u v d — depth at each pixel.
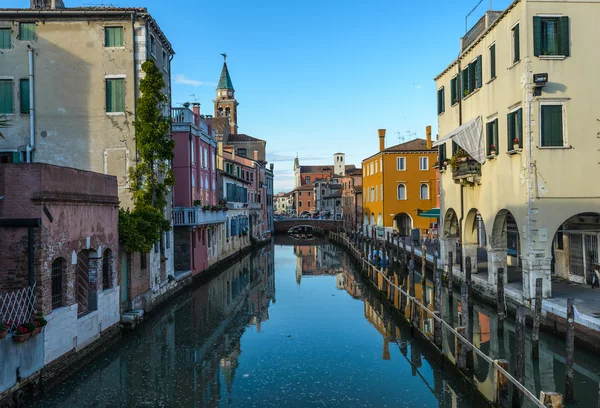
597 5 16.00
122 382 12.57
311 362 14.30
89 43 20.48
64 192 12.09
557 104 15.96
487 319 17.97
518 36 16.55
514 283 19.05
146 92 20.02
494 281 18.84
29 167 10.99
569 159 15.95
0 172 10.97
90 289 14.08
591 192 15.94
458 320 18.06
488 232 19.34
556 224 15.89
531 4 15.95
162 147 20.36
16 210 10.97
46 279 11.19
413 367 13.84
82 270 13.74
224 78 71.56
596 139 16.00
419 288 25.50
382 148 47.97
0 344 9.41
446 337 15.96
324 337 17.08
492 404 9.93
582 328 12.80
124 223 16.47
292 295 25.67
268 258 43.81
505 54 17.61
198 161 30.20
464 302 12.35
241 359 14.57
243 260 41.69
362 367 13.84
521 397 10.12
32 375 10.54
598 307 14.33
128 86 20.41
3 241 10.85
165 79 24.17
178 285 24.44
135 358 14.53
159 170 21.14
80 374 12.82
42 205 11.02
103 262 15.03
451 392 11.95
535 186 15.88
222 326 18.61
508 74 17.36
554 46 16.00
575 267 19.72
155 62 22.30
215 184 35.69
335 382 12.64
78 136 20.39
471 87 21.20
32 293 10.85
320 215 88.12
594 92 16.02
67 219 12.27
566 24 15.93
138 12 20.30
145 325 18.05
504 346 14.71
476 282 20.81
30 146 20.30
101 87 20.42
